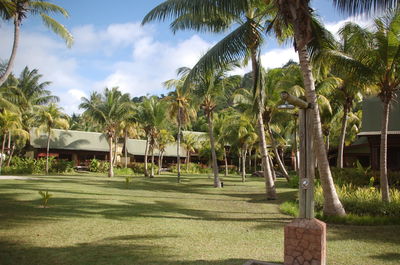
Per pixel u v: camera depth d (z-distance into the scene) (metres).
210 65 11.18
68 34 16.64
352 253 6.73
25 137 34.69
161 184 26.05
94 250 6.51
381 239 7.93
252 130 30.53
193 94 23.31
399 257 6.49
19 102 35.31
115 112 35.38
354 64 11.00
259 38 13.27
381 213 10.43
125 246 6.86
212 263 5.84
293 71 20.56
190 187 23.88
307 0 9.62
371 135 18.67
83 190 18.27
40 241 7.08
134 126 40.44
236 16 13.80
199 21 14.57
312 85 9.88
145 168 38.69
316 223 5.29
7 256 5.97
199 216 10.99
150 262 5.82
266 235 8.30
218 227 9.18
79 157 47.72
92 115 35.09
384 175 11.28
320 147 10.15
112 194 17.00
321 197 12.12
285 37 13.61
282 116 23.55
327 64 11.78
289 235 5.40
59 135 44.94
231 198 17.08
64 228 8.40
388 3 7.68
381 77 11.31
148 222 9.53
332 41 12.05
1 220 9.05
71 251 6.41
